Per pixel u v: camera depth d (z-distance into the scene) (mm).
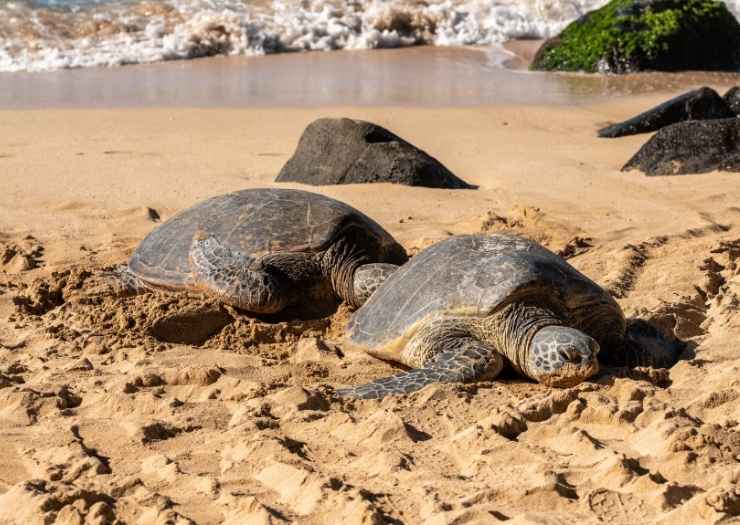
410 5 23438
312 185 10883
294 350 6383
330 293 7059
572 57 19828
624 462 4176
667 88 18047
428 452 4543
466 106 15688
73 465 4418
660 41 19750
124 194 10375
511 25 23312
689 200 10344
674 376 5629
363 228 7148
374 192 10484
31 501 3990
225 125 14055
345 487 4086
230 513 3936
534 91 17375
